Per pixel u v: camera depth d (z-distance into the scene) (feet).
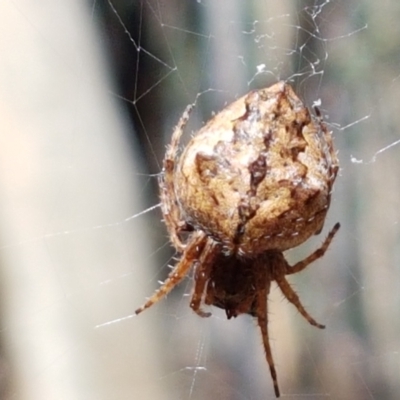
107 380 0.31
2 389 0.31
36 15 0.30
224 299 0.24
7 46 0.30
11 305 0.31
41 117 0.30
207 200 0.23
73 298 0.31
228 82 0.31
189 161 0.23
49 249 0.31
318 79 0.31
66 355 0.31
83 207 0.31
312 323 0.25
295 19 0.31
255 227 0.22
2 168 0.30
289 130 0.23
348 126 0.31
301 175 0.22
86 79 0.31
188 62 0.31
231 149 0.22
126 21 0.31
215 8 0.31
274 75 0.31
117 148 0.31
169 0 0.31
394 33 0.31
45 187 0.31
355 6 0.31
